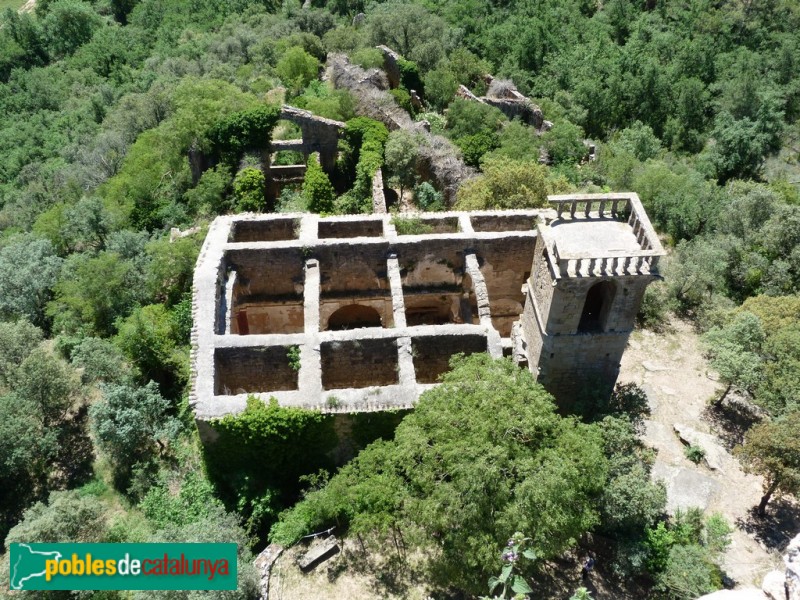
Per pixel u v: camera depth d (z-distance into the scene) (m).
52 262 45.78
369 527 25.41
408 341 30.80
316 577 26.47
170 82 75.94
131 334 36.50
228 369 31.12
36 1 131.38
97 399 37.66
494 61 84.69
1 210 74.25
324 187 48.09
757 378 30.81
